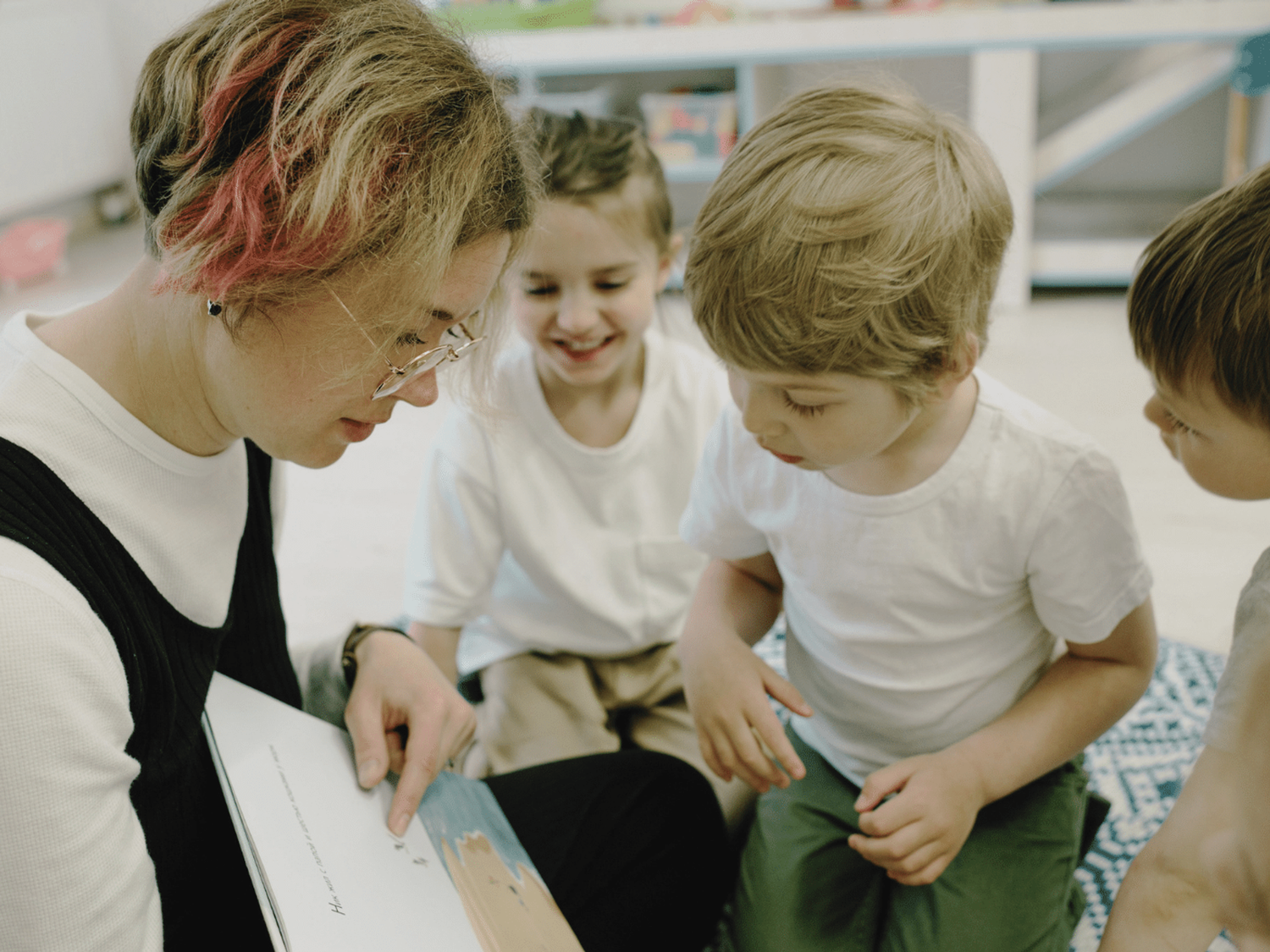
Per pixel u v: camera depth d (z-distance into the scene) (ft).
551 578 3.99
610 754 3.40
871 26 8.08
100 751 1.99
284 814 2.39
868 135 2.49
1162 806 3.79
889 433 2.64
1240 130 8.42
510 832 3.00
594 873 3.05
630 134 3.75
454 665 4.01
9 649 1.87
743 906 3.27
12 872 1.90
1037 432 2.82
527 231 2.37
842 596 3.11
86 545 2.11
